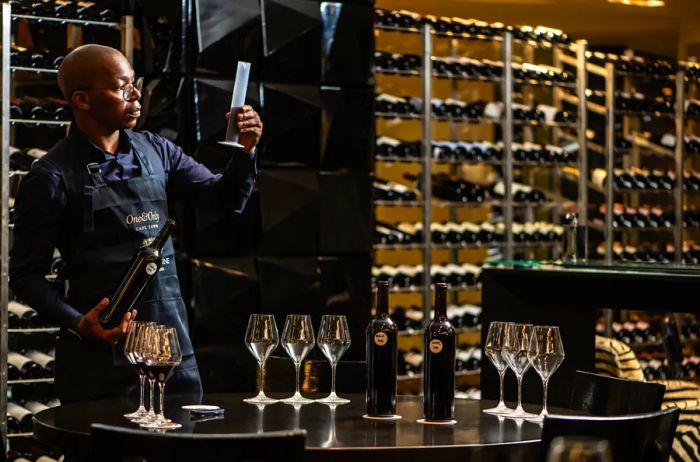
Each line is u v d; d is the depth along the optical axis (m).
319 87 6.31
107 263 3.57
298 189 6.22
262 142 6.13
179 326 3.66
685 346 9.37
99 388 3.47
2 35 5.53
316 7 6.30
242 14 6.04
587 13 9.30
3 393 5.54
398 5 8.72
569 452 2.58
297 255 6.28
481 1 8.82
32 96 5.89
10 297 5.82
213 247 6.00
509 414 3.08
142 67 5.98
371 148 6.49
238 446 2.31
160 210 3.71
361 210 6.44
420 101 7.70
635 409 3.17
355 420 2.94
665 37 9.90
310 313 6.26
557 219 8.55
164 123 5.90
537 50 8.36
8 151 5.54
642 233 9.30
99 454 2.38
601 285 5.17
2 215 5.50
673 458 5.24
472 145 8.02
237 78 3.77
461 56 8.06
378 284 3.02
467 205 8.00
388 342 2.97
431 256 8.03
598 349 5.47
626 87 9.11
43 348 5.90
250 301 6.08
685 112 9.33
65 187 3.54
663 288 5.00
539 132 8.50
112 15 5.85
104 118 3.62
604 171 8.84
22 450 5.68
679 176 9.28
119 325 3.39
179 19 5.92
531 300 5.39
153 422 2.82
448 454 2.56
